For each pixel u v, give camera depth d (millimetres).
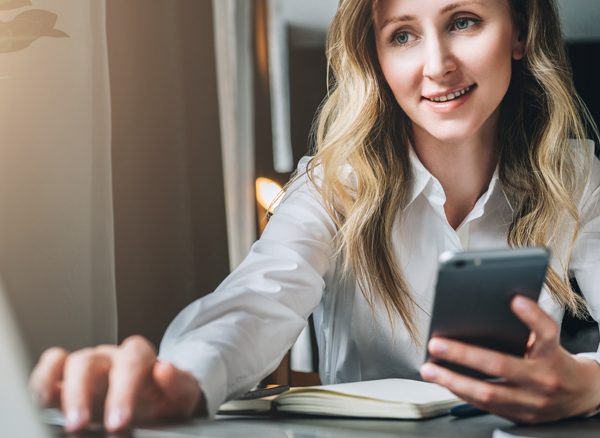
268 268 1301
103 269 1776
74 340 1737
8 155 1706
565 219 1552
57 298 1726
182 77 2281
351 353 1586
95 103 1772
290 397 1090
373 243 1500
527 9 1477
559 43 1515
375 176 1489
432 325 945
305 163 1634
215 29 2625
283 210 1497
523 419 978
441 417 1052
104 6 1780
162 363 966
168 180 2217
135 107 2170
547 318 933
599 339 1961
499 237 1559
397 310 1524
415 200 1521
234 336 1106
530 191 1525
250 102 2916
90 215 1765
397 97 1412
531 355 958
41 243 1718
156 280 2199
